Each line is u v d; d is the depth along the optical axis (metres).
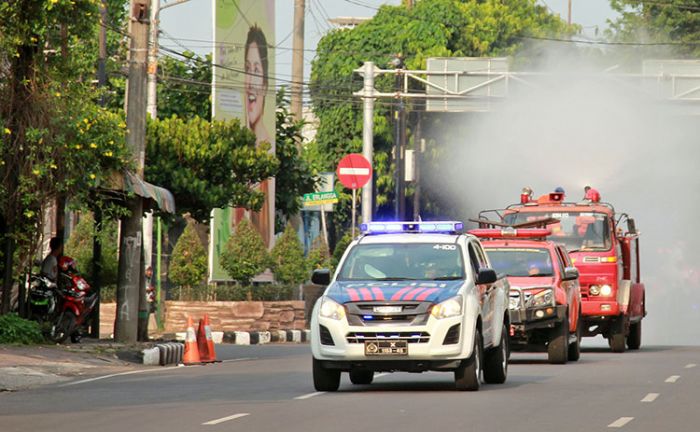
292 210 126.56
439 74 111.38
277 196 125.75
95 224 70.69
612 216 74.50
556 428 33.34
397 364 43.00
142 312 72.44
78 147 62.91
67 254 90.94
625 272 76.38
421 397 41.81
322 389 44.41
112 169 65.94
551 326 60.00
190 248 98.12
